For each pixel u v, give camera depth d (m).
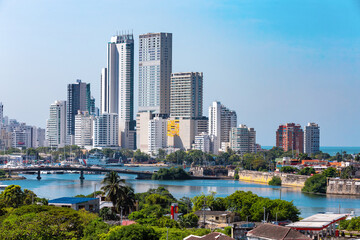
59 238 184.38
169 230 196.88
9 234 175.25
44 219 190.88
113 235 184.88
